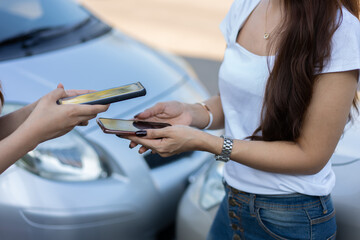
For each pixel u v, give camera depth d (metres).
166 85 2.90
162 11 8.02
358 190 1.60
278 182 1.38
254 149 1.33
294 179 1.37
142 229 2.29
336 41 1.19
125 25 7.07
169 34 6.76
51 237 2.11
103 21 3.50
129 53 3.15
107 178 2.26
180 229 2.02
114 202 2.20
